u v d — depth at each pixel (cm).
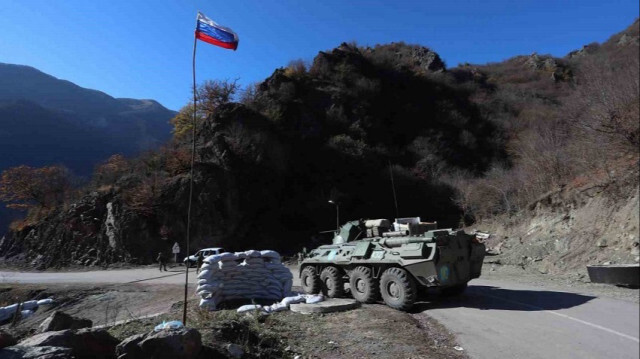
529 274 1549
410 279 972
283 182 4397
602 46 6259
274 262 1192
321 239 3938
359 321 827
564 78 6438
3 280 2603
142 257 3441
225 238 3694
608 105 1909
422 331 757
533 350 621
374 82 5950
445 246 980
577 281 1279
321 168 4619
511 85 6694
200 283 1080
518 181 2711
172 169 3988
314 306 927
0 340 446
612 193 1647
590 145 2000
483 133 5372
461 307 971
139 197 3638
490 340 682
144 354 469
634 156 1714
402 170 4616
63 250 3644
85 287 2131
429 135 5316
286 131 4819
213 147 4147
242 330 656
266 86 5506
